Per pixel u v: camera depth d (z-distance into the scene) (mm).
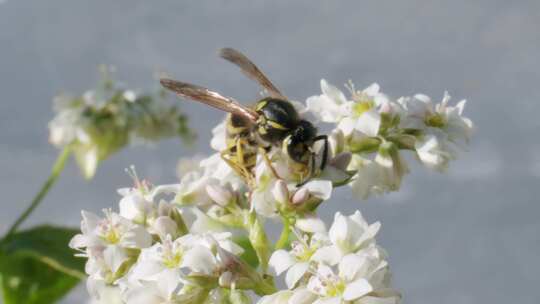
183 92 151
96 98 221
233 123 149
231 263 139
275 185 144
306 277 140
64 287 202
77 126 218
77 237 145
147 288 140
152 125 223
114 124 221
